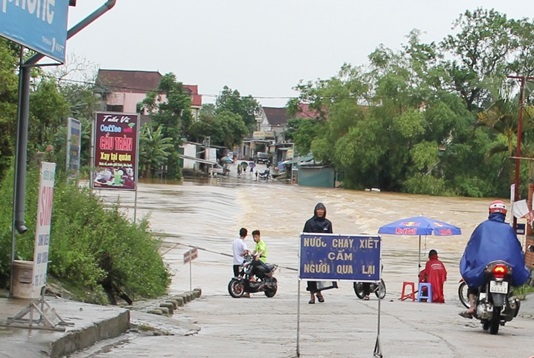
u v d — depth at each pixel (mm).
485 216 61094
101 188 24406
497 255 12492
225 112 132375
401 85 92875
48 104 25359
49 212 9703
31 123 24500
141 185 80812
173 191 73000
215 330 12945
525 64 96938
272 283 22656
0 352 7781
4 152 22594
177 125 107375
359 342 11406
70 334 9148
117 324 11000
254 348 10594
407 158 93875
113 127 24547
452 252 41156
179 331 12234
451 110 92438
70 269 14562
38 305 10047
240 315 15789
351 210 62594
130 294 17359
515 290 21016
